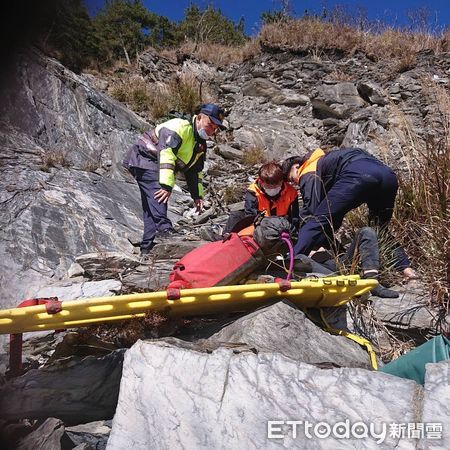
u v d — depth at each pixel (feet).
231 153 32.63
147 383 9.07
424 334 12.87
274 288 11.17
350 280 11.64
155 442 8.74
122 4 55.57
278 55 42.19
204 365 8.98
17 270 16.38
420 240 14.98
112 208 21.85
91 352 11.46
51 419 9.87
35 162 23.17
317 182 14.66
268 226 11.84
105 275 16.01
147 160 18.71
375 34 43.19
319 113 36.14
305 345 10.73
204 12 61.67
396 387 8.52
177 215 24.11
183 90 40.22
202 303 10.95
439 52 39.65
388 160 21.39
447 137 17.58
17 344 10.94
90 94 30.91
